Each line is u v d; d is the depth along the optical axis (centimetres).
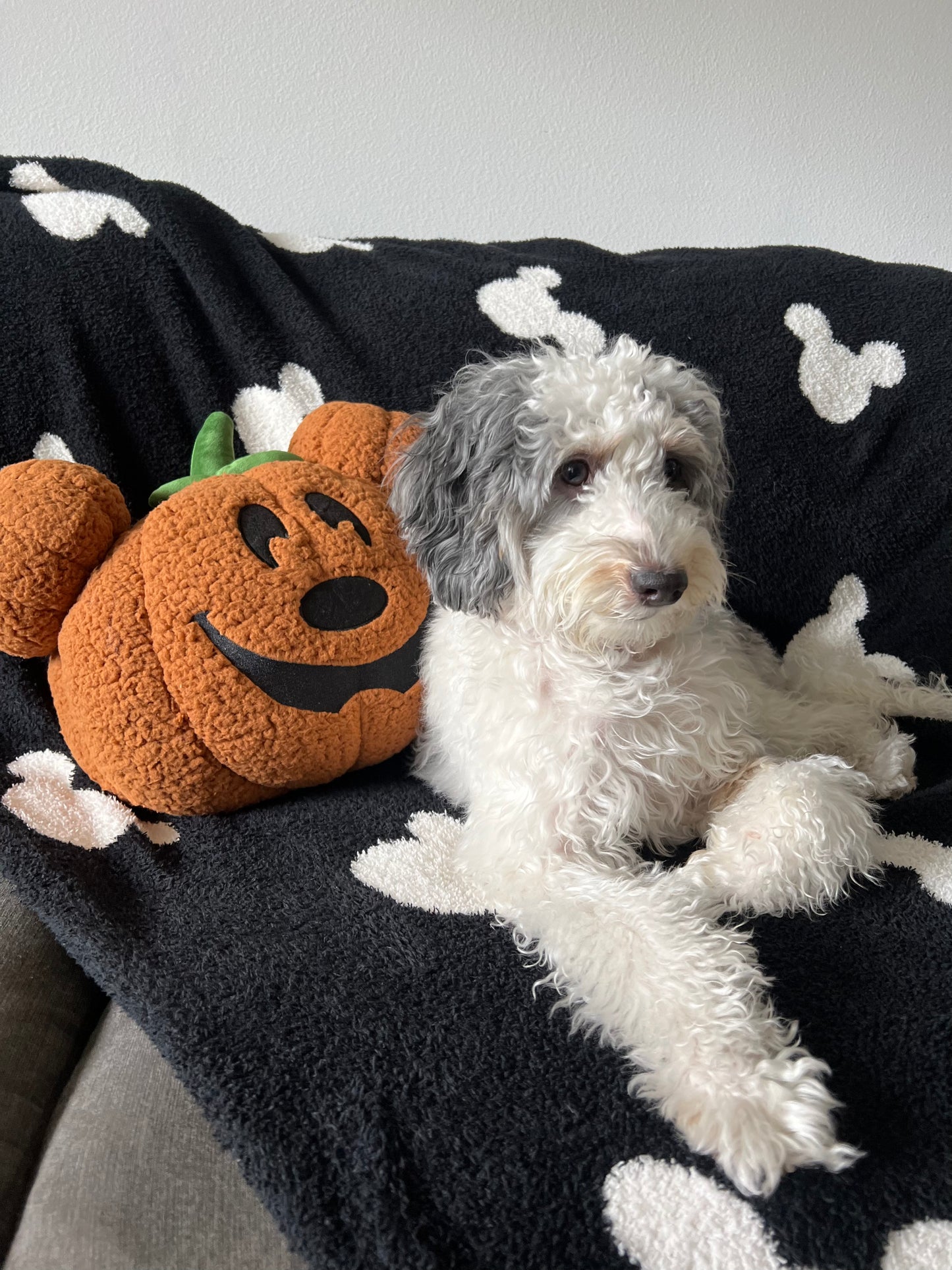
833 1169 91
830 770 145
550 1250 86
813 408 192
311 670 145
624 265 202
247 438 190
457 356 193
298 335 191
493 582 147
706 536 143
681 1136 96
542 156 235
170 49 211
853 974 116
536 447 141
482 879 136
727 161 241
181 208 192
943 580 190
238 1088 101
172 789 146
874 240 254
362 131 226
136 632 141
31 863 134
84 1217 94
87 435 181
